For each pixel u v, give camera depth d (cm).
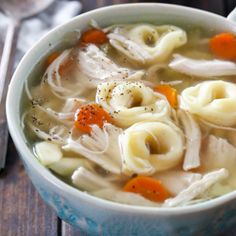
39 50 47
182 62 48
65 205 40
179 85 47
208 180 41
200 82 47
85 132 44
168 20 50
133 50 49
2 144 50
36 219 47
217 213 38
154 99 46
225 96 46
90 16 49
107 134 43
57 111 45
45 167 41
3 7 63
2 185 48
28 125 44
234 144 44
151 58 48
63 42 48
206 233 40
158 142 44
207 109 45
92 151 43
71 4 62
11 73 54
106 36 49
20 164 50
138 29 50
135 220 38
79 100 45
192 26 50
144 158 42
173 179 42
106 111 44
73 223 41
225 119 45
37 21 62
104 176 42
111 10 49
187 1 61
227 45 49
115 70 47
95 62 48
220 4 60
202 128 45
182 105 45
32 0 63
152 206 40
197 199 40
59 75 47
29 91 46
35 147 43
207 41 49
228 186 41
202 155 43
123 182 42
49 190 40
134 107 45
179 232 39
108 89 46
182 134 44
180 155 43
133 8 49
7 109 42
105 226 39
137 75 47
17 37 58
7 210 47
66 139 43
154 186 41
